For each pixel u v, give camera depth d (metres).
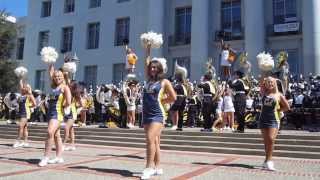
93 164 8.55
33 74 36.00
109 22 32.31
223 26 27.42
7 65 33.06
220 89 13.88
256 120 15.89
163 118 6.93
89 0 33.84
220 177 7.09
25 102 12.38
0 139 16.00
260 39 24.97
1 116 25.20
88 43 33.56
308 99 16.33
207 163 8.98
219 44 26.61
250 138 11.47
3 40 33.19
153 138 6.81
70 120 11.35
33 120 20.91
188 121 17.27
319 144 10.55
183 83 14.09
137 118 17.27
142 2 30.62
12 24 34.19
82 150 11.73
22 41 38.12
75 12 34.41
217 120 14.07
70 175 7.14
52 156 9.76
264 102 7.98
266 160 8.09
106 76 31.73
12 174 7.21
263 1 25.72
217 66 26.73
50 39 35.53
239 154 10.95
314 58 23.19
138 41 30.23
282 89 10.66
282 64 14.84
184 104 13.70
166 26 29.47
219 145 11.60
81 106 11.59
